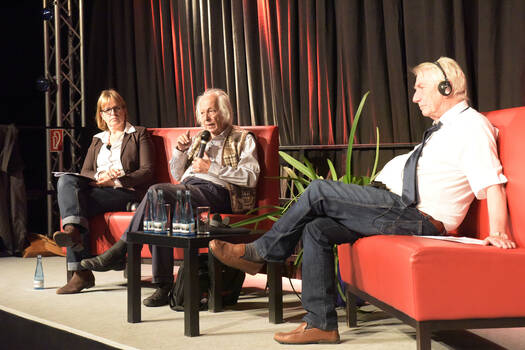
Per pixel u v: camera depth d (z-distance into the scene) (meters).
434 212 2.40
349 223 2.45
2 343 2.57
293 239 2.53
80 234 3.63
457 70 2.43
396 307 2.12
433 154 2.40
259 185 3.62
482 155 2.25
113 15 6.04
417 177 2.42
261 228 3.55
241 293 3.64
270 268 2.83
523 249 2.04
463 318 1.98
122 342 2.51
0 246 5.81
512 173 2.22
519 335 2.61
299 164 3.58
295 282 4.11
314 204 2.46
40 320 2.94
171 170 3.73
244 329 2.72
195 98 5.47
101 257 3.29
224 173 3.43
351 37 4.29
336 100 4.48
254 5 4.98
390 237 2.30
